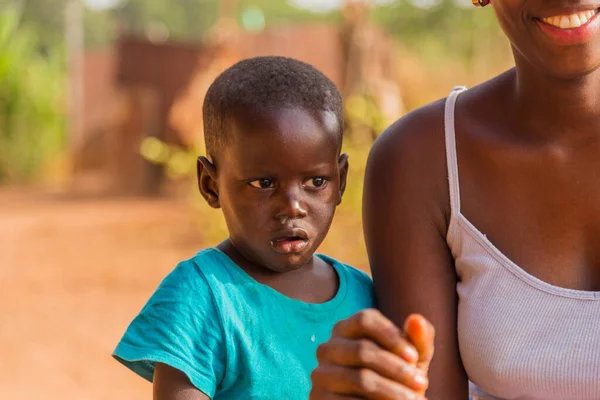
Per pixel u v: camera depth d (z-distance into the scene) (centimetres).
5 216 1833
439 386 230
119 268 1173
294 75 230
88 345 817
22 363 762
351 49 1169
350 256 836
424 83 1509
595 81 223
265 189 224
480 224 235
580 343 215
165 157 1570
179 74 1964
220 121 228
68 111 3008
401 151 245
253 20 1852
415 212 241
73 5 2811
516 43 224
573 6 209
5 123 2822
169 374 216
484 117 241
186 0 6988
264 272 233
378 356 164
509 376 220
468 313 229
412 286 237
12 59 2795
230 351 221
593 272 228
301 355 227
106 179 2503
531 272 229
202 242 1309
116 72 1952
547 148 231
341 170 240
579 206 229
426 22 2419
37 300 1005
